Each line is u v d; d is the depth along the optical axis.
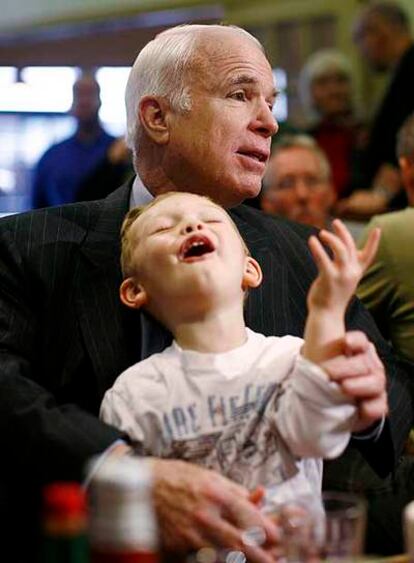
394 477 2.41
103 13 8.30
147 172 2.49
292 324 2.40
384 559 1.84
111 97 7.77
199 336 1.97
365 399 1.81
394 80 5.27
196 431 1.91
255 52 2.46
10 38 8.69
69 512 1.26
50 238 2.44
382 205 4.96
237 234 2.04
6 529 2.09
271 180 4.16
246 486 1.90
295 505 1.66
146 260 1.98
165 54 2.46
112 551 1.27
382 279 3.09
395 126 5.21
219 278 1.95
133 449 1.97
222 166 2.42
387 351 2.50
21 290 2.39
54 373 2.34
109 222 2.46
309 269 2.51
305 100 5.61
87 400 2.30
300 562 1.62
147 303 2.03
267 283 2.42
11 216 2.50
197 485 1.84
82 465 2.00
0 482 2.09
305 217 4.14
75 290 2.37
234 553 1.77
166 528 1.84
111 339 2.31
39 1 8.59
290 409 1.83
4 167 8.11
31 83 8.38
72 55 8.61
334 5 7.19
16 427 2.08
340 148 5.39
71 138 6.40
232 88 2.41
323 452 1.84
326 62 5.57
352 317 2.50
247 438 1.90
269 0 7.54
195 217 1.99
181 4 7.95
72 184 6.37
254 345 1.98
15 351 2.35
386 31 5.66
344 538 1.61
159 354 2.02
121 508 1.28
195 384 1.93
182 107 2.42
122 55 8.45
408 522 1.58
